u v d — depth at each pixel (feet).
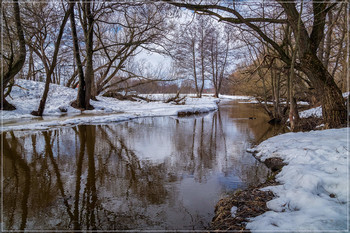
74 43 53.06
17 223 10.36
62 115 47.21
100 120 40.70
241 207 10.62
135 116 47.52
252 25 22.89
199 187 14.21
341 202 9.46
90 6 51.16
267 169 17.19
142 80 75.72
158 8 28.12
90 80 55.88
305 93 44.24
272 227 8.15
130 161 19.45
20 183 14.78
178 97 79.61
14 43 29.45
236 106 86.07
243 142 26.73
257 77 49.34
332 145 15.55
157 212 11.28
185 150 23.11
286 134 23.29
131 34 64.95
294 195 10.33
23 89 58.03
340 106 22.38
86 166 18.15
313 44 22.68
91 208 11.71
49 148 23.18
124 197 12.92
